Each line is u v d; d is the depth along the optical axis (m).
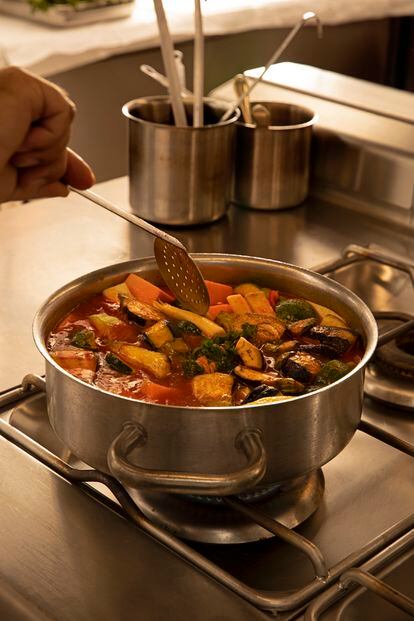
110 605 0.67
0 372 1.00
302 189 1.50
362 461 0.88
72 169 0.81
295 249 1.37
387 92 1.64
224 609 0.67
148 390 0.80
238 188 1.49
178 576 0.70
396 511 0.81
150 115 1.48
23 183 0.77
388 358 1.00
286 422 0.68
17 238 1.37
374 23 3.60
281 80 1.68
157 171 1.38
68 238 1.38
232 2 3.18
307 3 3.26
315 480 0.84
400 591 0.72
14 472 0.82
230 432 0.67
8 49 2.60
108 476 0.79
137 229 1.42
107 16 2.86
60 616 0.66
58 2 2.77
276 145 1.44
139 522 0.75
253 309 0.94
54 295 0.87
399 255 1.36
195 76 1.36
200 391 0.79
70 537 0.74
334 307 0.93
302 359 0.84
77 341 0.87
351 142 1.48
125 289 0.95
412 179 1.42
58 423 0.75
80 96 2.85
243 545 0.76
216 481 0.63
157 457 0.69
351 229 1.44
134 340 0.90
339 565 0.70
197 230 1.42
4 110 0.68
